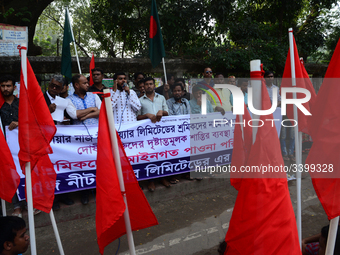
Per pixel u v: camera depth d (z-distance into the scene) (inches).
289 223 57.8
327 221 138.0
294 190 172.2
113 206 60.6
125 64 275.9
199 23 311.4
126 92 153.1
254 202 56.6
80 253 111.0
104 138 61.8
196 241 119.6
